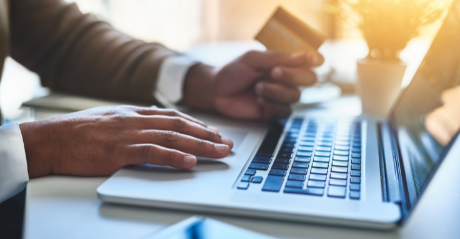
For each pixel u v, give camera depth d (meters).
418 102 0.60
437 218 0.41
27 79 1.60
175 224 0.38
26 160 0.50
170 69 0.90
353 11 0.82
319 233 0.38
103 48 0.94
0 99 1.37
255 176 0.48
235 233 0.35
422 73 0.67
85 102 0.89
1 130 0.51
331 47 1.31
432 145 0.43
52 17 0.95
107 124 0.54
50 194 0.46
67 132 0.53
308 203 0.41
